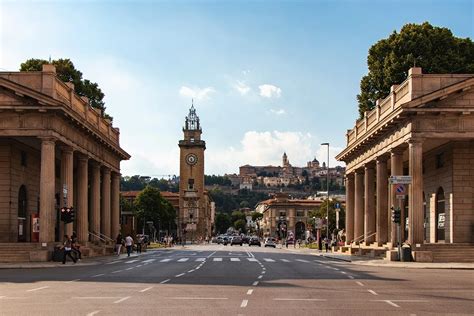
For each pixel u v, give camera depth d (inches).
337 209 2994.6
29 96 1739.7
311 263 1753.2
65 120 1887.3
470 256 1715.1
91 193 2405.3
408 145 1879.9
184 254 2519.7
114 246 2469.2
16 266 1510.8
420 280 1095.6
